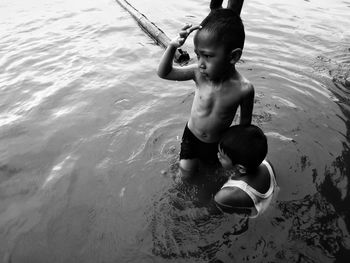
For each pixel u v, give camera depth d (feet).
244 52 17.72
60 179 10.27
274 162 10.48
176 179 10.16
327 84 15.12
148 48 18.74
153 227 8.64
